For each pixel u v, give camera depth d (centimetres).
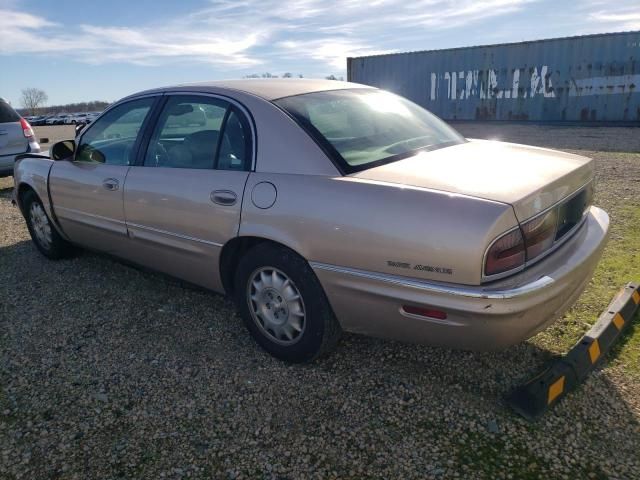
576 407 247
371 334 261
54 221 446
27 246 542
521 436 230
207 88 327
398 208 230
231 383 280
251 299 301
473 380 272
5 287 428
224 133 305
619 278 376
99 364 304
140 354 313
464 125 1686
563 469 212
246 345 318
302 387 273
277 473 217
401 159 274
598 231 287
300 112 288
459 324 223
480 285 215
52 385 285
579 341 283
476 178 240
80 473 221
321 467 219
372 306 245
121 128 377
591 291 358
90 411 261
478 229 211
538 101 1566
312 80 351
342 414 251
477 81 1656
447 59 1698
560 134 1333
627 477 207
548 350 294
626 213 541
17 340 337
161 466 223
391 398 261
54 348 324
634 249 432
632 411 243
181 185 315
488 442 228
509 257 217
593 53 1441
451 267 217
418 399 259
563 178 253
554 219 244
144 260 371
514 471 212
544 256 238
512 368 280
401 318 238
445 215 219
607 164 849
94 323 355
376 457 223
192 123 325
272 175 274
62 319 364
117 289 412
